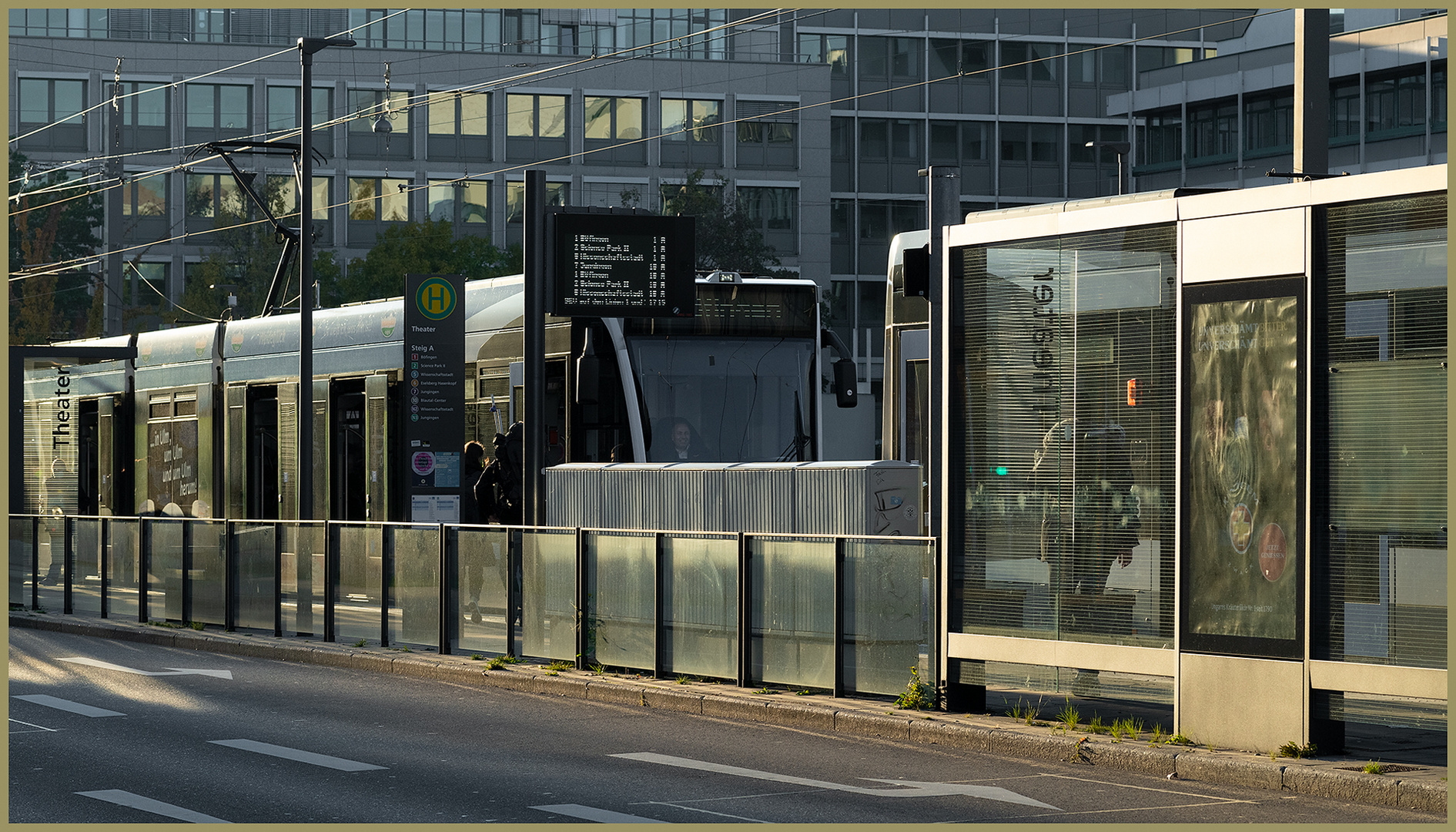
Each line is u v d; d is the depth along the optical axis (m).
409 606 17.88
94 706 14.06
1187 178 74.62
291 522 19.50
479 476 21.47
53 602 23.58
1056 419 12.23
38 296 72.12
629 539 15.43
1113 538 11.82
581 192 78.38
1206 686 11.05
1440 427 10.05
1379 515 10.27
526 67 77.94
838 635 13.49
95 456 31.91
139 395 30.56
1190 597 11.17
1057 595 12.12
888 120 83.00
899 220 83.00
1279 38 82.56
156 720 13.23
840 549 13.54
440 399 22.14
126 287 75.19
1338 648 10.40
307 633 19.19
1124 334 11.82
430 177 77.12
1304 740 10.49
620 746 11.79
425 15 78.44
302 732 12.51
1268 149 71.69
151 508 30.05
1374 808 9.36
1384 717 10.43
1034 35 84.31
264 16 77.56
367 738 12.18
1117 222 11.82
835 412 41.59
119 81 60.66
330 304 65.44
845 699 13.29
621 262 19.38
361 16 78.00
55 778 10.35
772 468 15.65
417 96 77.19
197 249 75.69
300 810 9.21
